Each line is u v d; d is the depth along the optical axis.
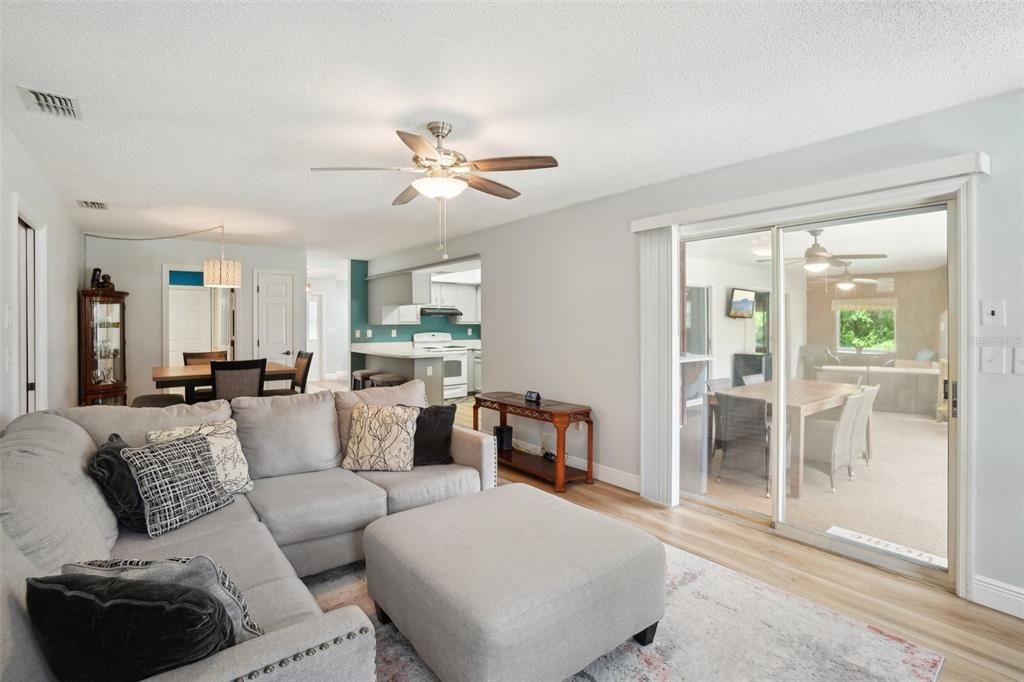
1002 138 2.25
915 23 1.74
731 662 1.90
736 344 3.46
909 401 2.67
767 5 1.64
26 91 2.25
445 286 9.24
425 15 1.69
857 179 2.63
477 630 1.50
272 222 5.18
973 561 2.34
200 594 1.04
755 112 2.47
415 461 3.07
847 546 2.83
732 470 3.54
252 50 1.91
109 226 5.37
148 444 2.36
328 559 2.46
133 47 1.89
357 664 1.15
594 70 2.07
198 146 2.96
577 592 1.69
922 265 2.62
